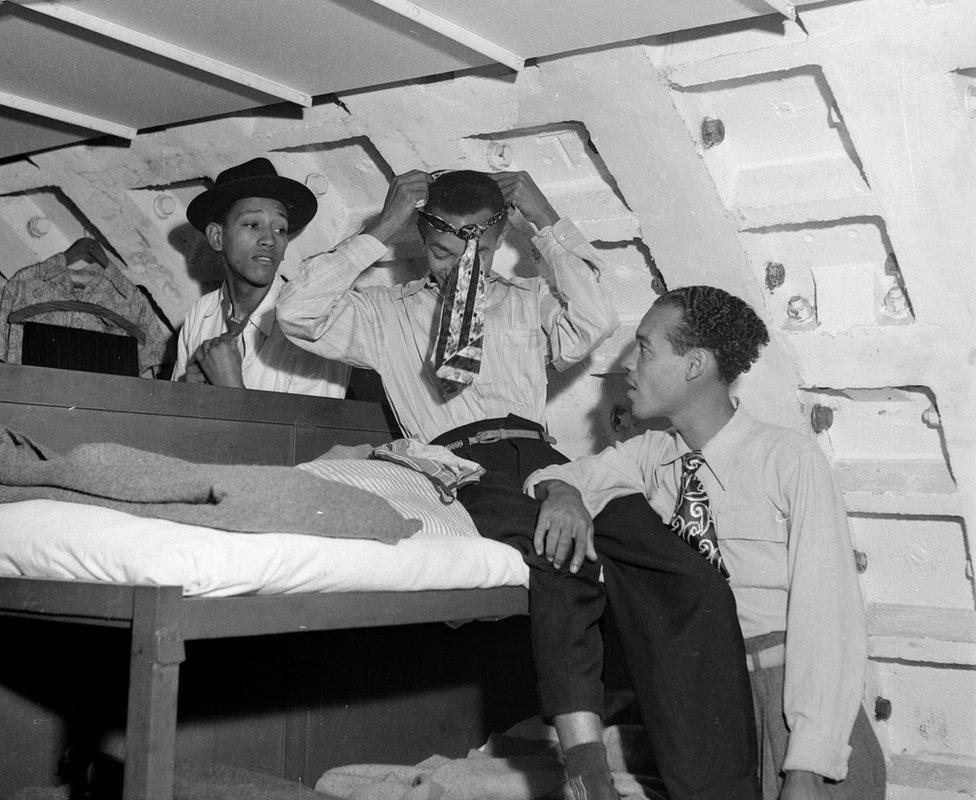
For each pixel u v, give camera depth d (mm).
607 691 2623
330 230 3434
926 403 2744
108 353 3473
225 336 2873
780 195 2650
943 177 2375
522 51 2594
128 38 2545
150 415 2289
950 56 2217
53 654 2150
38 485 1754
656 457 2150
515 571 1980
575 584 1976
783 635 1905
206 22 2504
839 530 1860
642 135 2650
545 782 2049
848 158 2594
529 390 2523
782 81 2520
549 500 2016
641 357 2062
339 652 2439
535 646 1938
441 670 2670
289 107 3098
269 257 3045
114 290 3787
